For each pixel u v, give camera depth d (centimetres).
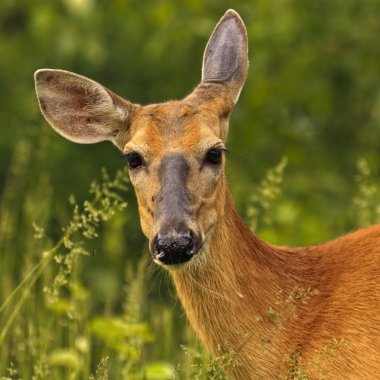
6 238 1520
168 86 2027
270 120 1966
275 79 1973
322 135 2014
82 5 1858
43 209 1498
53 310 1225
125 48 2031
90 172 1892
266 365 1036
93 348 1339
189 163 1028
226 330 1047
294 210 1688
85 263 1691
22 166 1778
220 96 1091
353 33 1986
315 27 1981
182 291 1062
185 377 1127
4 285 1341
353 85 2003
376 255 1067
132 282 1291
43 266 1165
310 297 1056
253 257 1059
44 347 1195
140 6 2047
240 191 1802
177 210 1002
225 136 1088
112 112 1105
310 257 1088
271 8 1967
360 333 1028
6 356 1219
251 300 1049
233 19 1137
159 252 995
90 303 1470
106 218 1102
